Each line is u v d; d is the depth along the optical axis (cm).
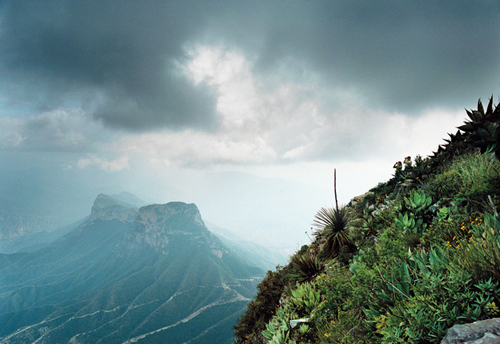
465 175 488
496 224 265
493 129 418
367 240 714
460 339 179
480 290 220
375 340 296
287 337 469
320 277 618
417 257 312
